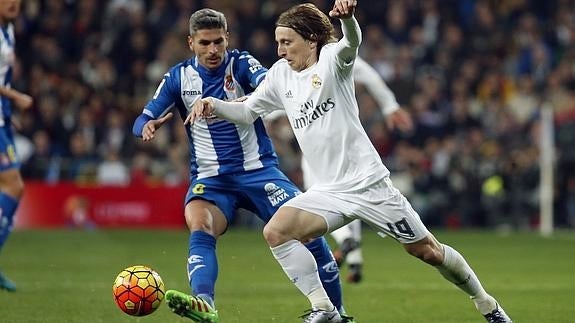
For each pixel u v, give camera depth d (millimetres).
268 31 72062
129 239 54094
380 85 33219
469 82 71062
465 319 26125
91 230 60500
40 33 71812
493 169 64312
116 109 67938
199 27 23578
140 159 64312
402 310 27797
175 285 33625
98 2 74312
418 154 64188
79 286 32812
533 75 72562
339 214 21375
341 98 21266
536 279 36812
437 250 21781
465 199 64250
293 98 21703
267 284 34188
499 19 76625
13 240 52406
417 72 71125
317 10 21719
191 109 24406
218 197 24156
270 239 21359
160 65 70062
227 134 24188
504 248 51312
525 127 66938
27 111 65750
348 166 21312
